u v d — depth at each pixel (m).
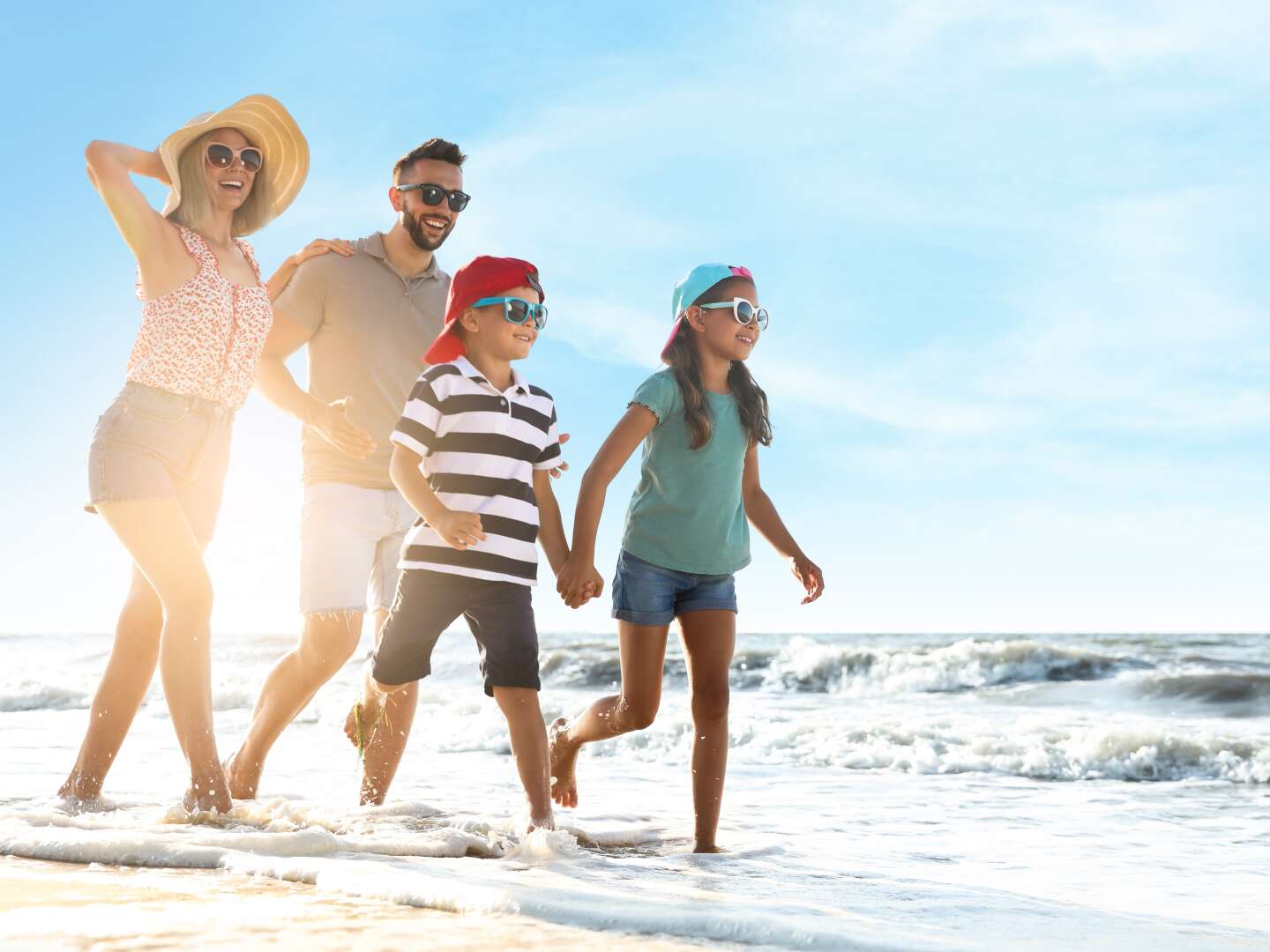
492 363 3.23
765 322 3.43
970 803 5.03
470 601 3.02
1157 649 16.88
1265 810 4.81
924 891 2.51
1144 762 6.59
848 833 3.86
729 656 3.30
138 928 1.60
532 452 3.18
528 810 2.98
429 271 3.89
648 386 3.31
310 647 3.57
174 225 3.19
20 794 3.51
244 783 3.63
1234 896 2.70
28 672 18.25
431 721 9.09
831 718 9.52
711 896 2.21
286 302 3.67
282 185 3.55
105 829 2.67
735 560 3.35
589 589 3.12
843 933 1.70
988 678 14.36
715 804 3.12
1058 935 2.00
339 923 1.69
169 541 3.03
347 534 3.62
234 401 3.26
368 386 3.72
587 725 3.60
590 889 2.19
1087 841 3.81
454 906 1.85
